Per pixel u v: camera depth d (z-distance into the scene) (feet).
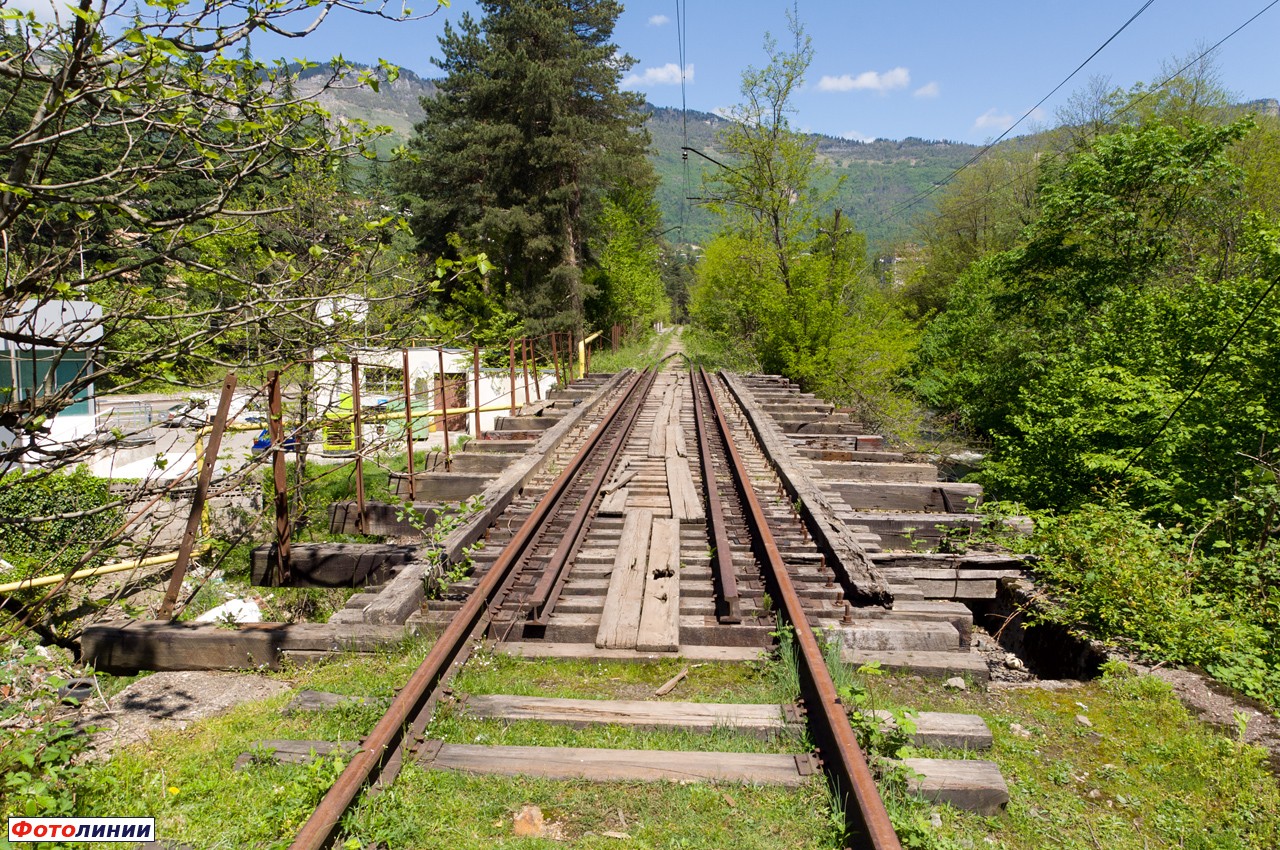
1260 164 79.71
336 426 28.40
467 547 21.30
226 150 13.89
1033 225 73.00
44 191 12.21
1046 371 65.67
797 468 31.12
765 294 85.25
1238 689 16.06
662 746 12.22
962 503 30.09
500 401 70.23
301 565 22.47
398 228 19.02
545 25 105.91
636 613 16.97
